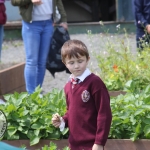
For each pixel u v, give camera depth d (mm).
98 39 19578
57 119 6164
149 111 7238
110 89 9766
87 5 24406
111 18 24516
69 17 24875
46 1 10250
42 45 10508
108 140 7031
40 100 7859
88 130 5898
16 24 21703
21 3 10000
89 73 5965
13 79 11141
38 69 10672
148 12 11445
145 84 9898
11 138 7348
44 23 10336
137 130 7012
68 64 5949
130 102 7660
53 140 7297
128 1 21656
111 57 10594
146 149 6992
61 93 8180
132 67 10258
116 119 7238
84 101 5875
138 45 11836
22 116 7461
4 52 19141
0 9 11922
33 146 7309
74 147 5996
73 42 5969
